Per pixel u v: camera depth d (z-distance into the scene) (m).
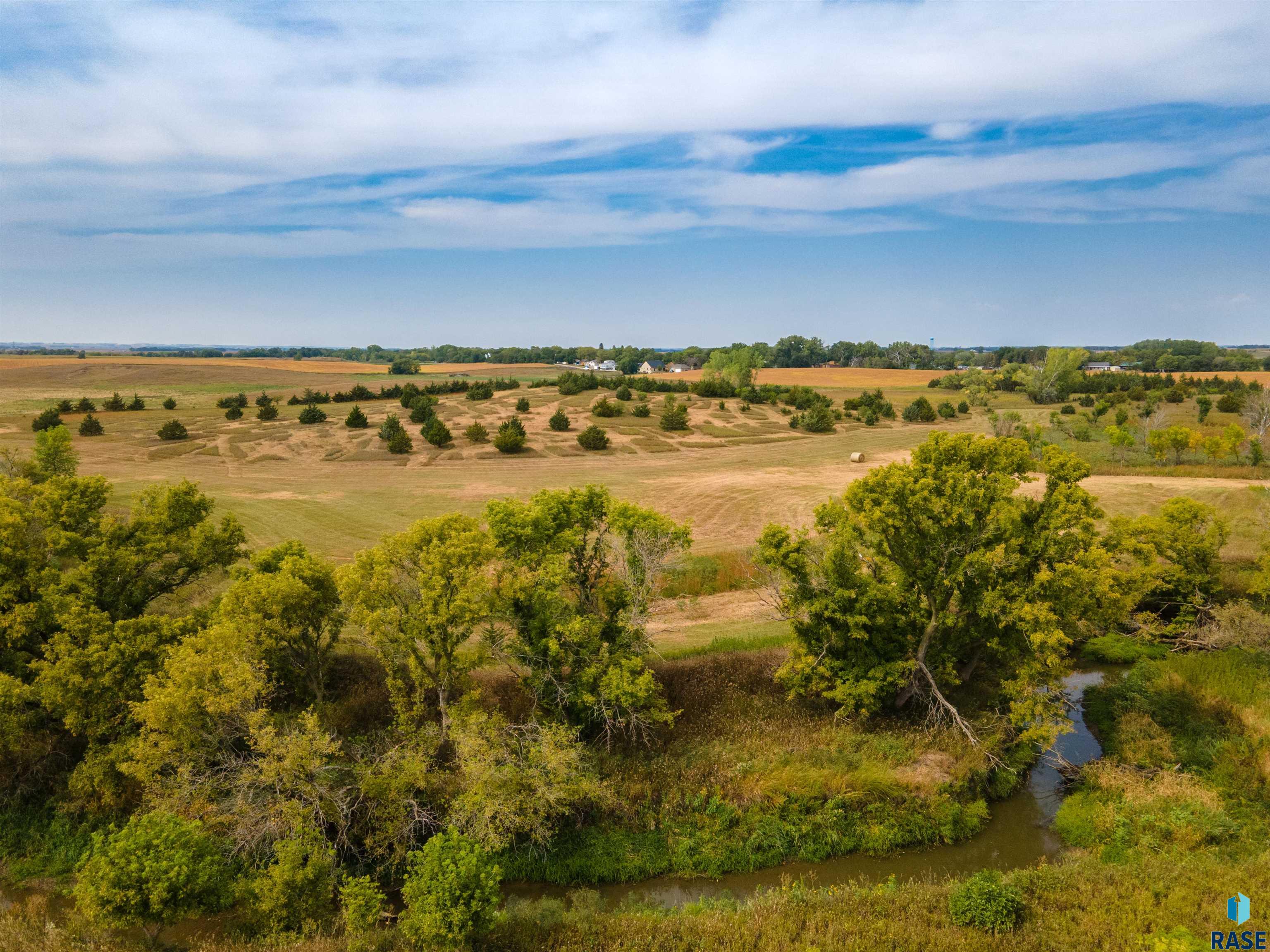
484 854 19.66
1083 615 28.36
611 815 24.36
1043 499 28.66
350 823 23.11
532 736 24.59
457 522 26.19
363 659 30.86
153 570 31.66
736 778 25.20
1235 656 31.64
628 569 27.72
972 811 24.34
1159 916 17.61
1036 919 18.05
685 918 19.28
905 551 28.73
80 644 25.05
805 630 29.02
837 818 23.95
